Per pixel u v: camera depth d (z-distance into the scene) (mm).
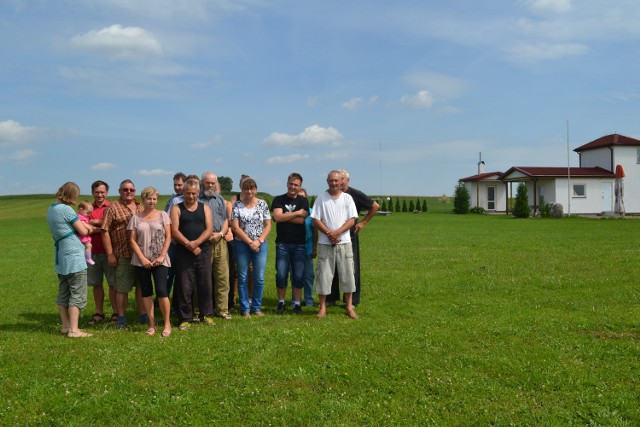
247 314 8836
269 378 5711
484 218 40469
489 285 10812
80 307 7566
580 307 8805
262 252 8922
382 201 57062
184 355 6449
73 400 5211
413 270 13102
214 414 4957
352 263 8602
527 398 5164
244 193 8898
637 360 6070
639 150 43312
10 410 5012
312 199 47156
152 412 4996
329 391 5398
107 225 8133
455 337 7039
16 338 7391
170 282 9281
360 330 7527
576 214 43219
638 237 20203
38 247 21250
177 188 9508
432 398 5207
